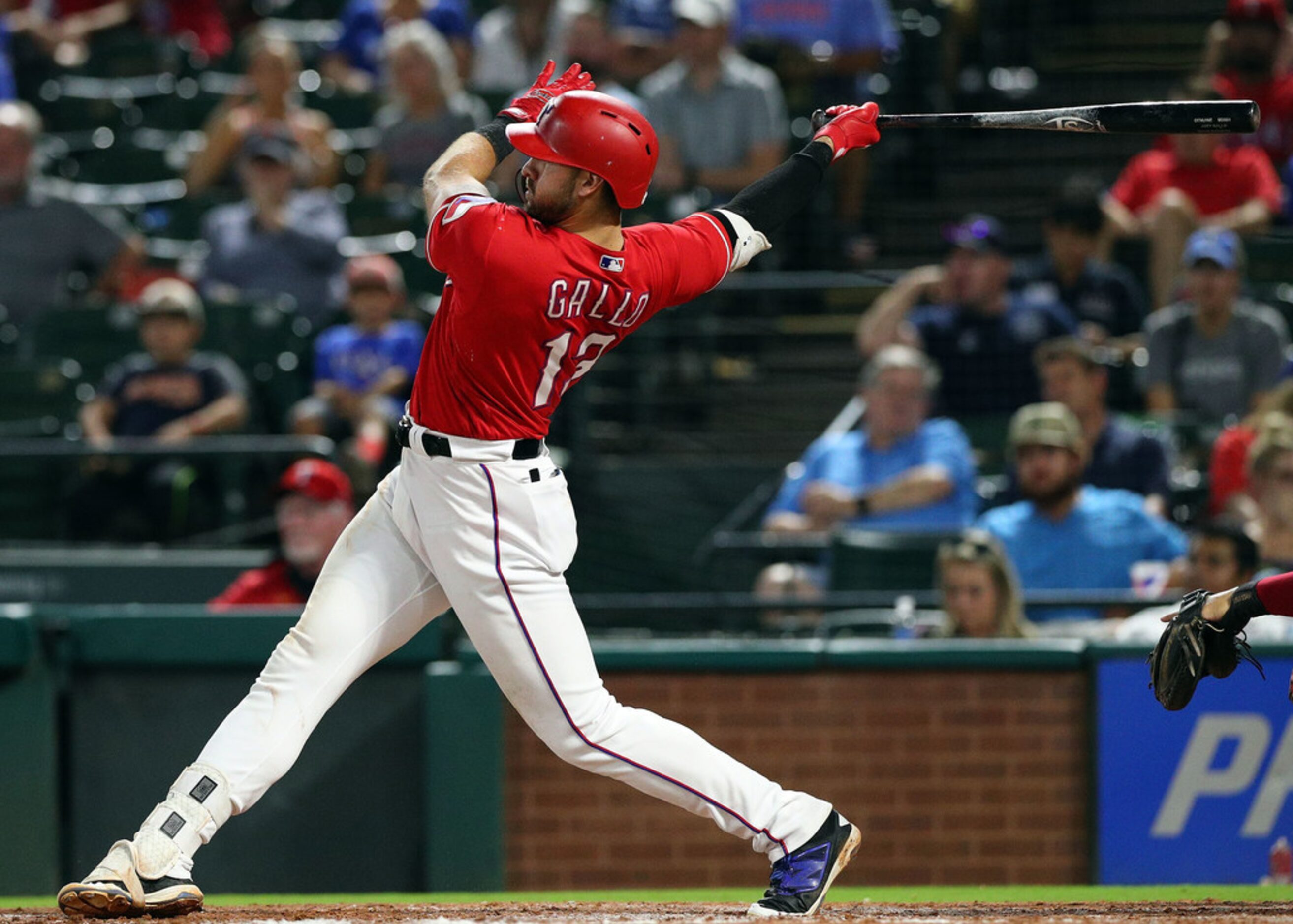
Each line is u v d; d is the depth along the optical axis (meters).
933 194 35.09
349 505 22.19
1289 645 19.62
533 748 20.12
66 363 28.72
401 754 20.19
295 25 44.00
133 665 20.17
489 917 11.80
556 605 11.14
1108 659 19.86
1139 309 29.03
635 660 20.25
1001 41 37.47
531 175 10.78
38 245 30.55
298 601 21.75
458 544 10.98
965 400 27.84
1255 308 27.20
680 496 28.95
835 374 30.89
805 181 11.66
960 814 20.02
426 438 11.01
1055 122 11.77
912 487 24.94
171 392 26.92
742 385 30.77
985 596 20.64
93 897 10.91
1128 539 23.06
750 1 35.62
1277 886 18.16
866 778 20.09
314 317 30.84
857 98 35.69
